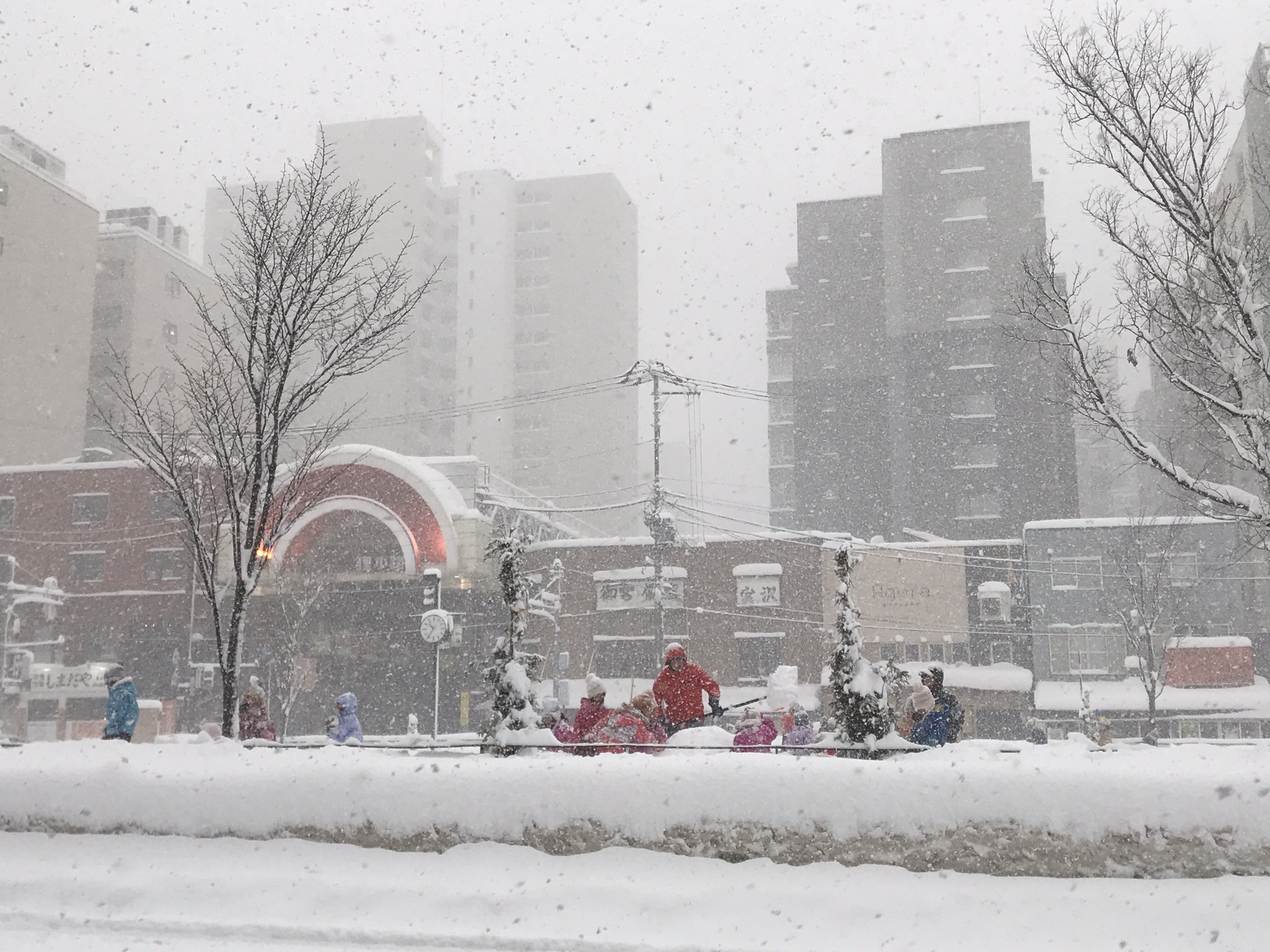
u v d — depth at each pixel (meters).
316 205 13.37
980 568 44.69
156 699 48.72
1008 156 68.75
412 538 46.69
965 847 6.74
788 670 15.12
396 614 46.28
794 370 73.94
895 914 6.41
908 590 44.44
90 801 7.92
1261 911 6.09
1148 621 36.19
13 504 52.12
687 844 7.07
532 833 7.27
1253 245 12.62
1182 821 6.50
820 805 6.95
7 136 76.00
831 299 74.38
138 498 51.12
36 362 64.88
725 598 45.34
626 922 6.55
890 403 68.62
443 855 7.31
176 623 49.25
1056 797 6.67
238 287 13.94
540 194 108.06
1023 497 63.22
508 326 104.88
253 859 7.46
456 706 45.12
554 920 6.62
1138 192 12.16
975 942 6.17
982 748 8.16
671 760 7.32
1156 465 12.57
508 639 8.93
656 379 39.66
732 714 39.78
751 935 6.36
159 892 7.17
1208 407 12.52
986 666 43.25
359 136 101.12
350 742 10.82
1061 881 6.57
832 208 75.75
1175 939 6.04
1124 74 12.11
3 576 48.88
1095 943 6.08
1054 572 42.19
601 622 46.06
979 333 65.75
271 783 7.69
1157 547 40.75
